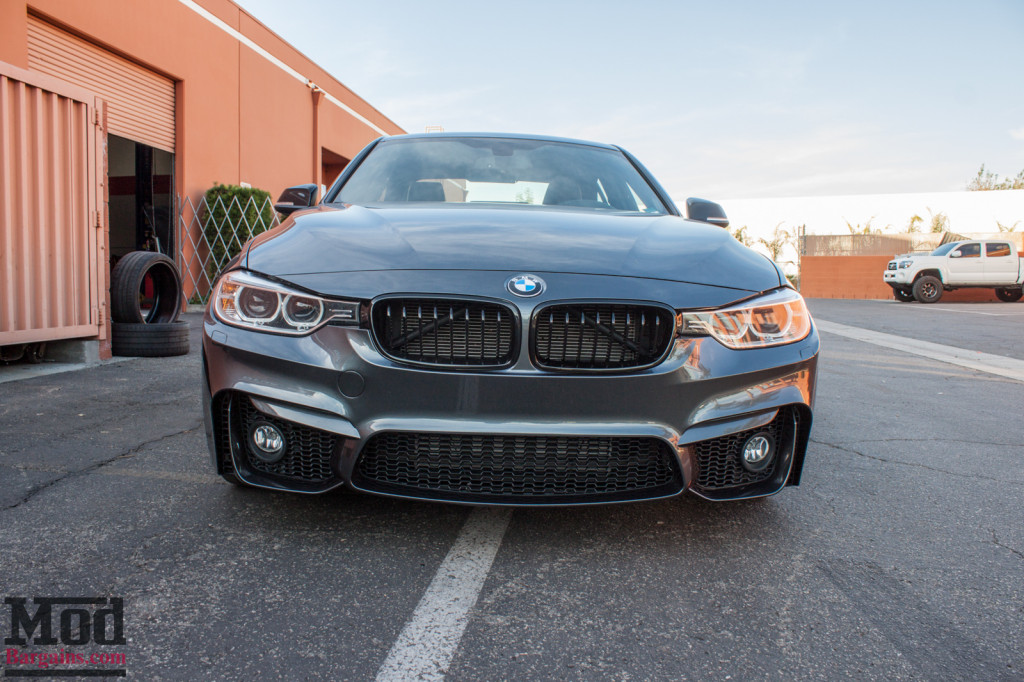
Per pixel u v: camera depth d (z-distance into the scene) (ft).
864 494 8.31
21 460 8.48
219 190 33.96
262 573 5.74
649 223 7.95
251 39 39.04
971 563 6.43
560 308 5.92
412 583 5.66
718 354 6.14
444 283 5.94
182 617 5.04
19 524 6.57
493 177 9.70
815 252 75.05
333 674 4.42
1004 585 6.00
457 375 5.80
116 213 34.09
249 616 5.08
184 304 32.12
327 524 6.78
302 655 4.62
